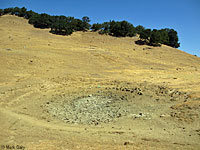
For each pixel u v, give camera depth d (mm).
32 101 17594
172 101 17078
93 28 71188
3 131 10289
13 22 65312
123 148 8453
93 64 37125
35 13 74688
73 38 58562
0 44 40344
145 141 9398
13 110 14602
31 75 27188
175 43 75000
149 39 64062
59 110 15742
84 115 14523
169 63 44281
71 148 8406
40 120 12953
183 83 25984
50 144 8844
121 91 21500
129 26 67312
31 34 54812
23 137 9641
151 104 16406
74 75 29562
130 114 14094
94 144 8961
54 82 25453
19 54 34812
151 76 31344
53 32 60781
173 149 8445
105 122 12805
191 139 9578
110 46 54062
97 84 25281
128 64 39812
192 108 14125
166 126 11555
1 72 26328
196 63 47438
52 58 36188
